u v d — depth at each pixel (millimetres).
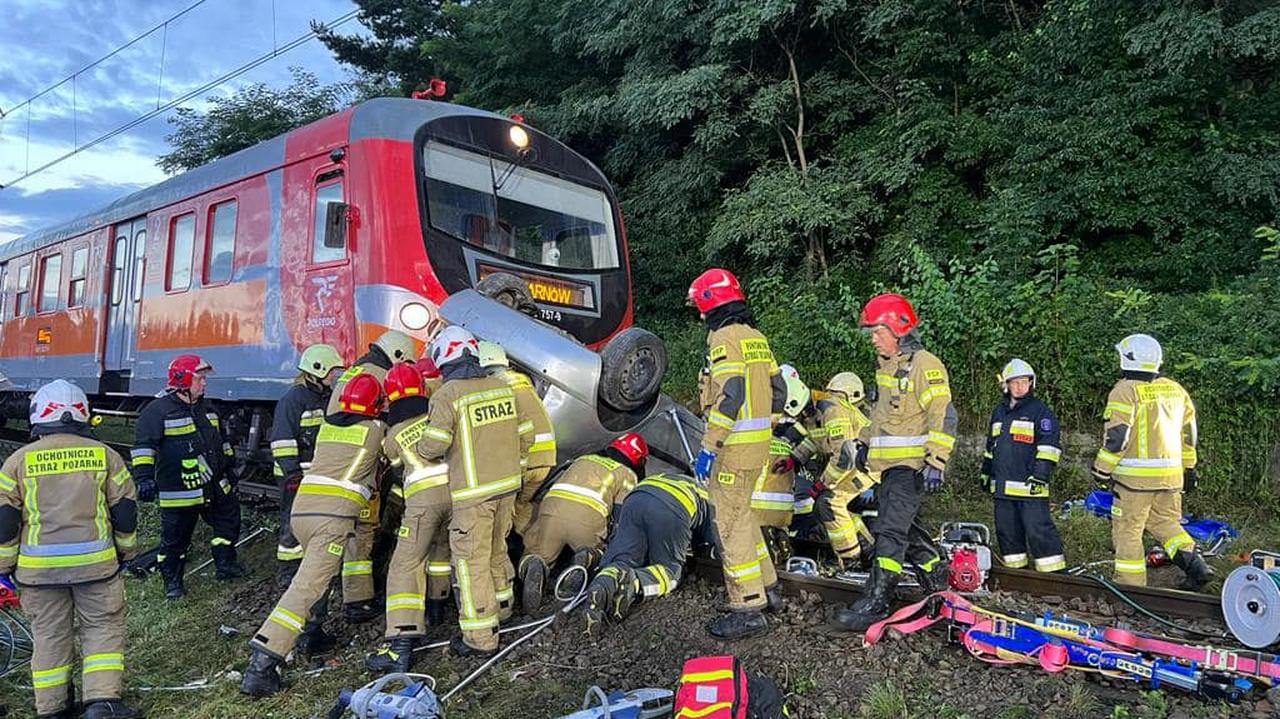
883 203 13539
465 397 4867
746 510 4777
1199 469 7812
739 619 4742
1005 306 9328
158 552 6961
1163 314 8727
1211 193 10398
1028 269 10555
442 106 7602
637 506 5305
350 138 7207
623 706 3861
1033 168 11125
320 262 7359
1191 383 7992
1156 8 10367
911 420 4766
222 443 6949
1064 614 4598
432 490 4934
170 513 6520
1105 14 10820
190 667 5289
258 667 4656
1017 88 12016
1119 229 11227
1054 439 5664
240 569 7020
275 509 8672
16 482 4289
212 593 6621
